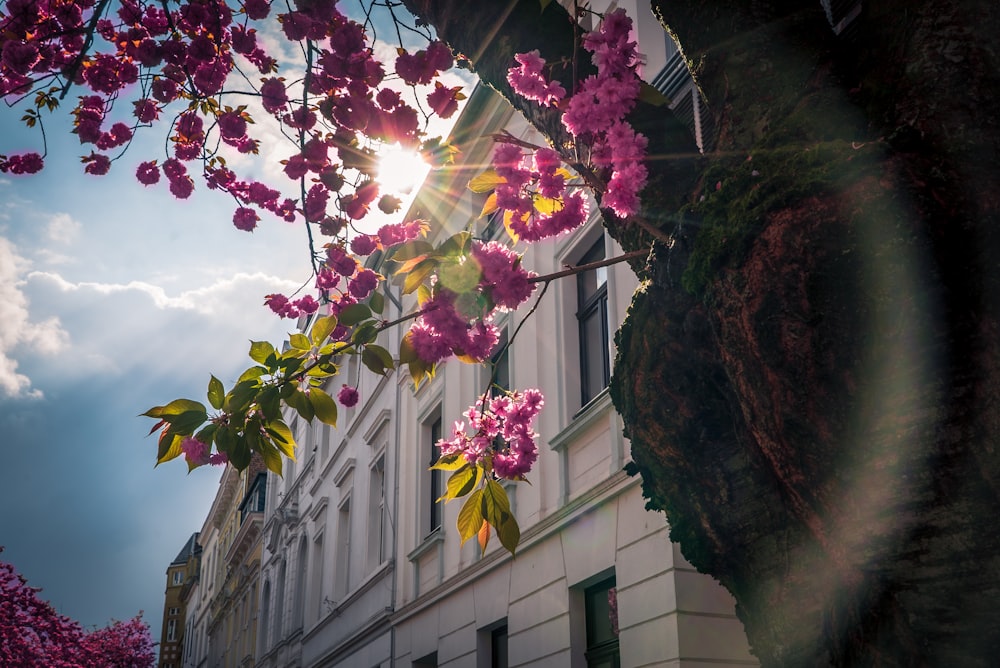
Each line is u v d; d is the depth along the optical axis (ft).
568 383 33.14
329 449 80.33
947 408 6.82
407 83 14.49
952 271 7.07
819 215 7.55
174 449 11.15
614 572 28.48
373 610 55.31
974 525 6.61
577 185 10.98
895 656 6.96
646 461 10.27
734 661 24.00
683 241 9.04
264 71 18.45
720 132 9.33
